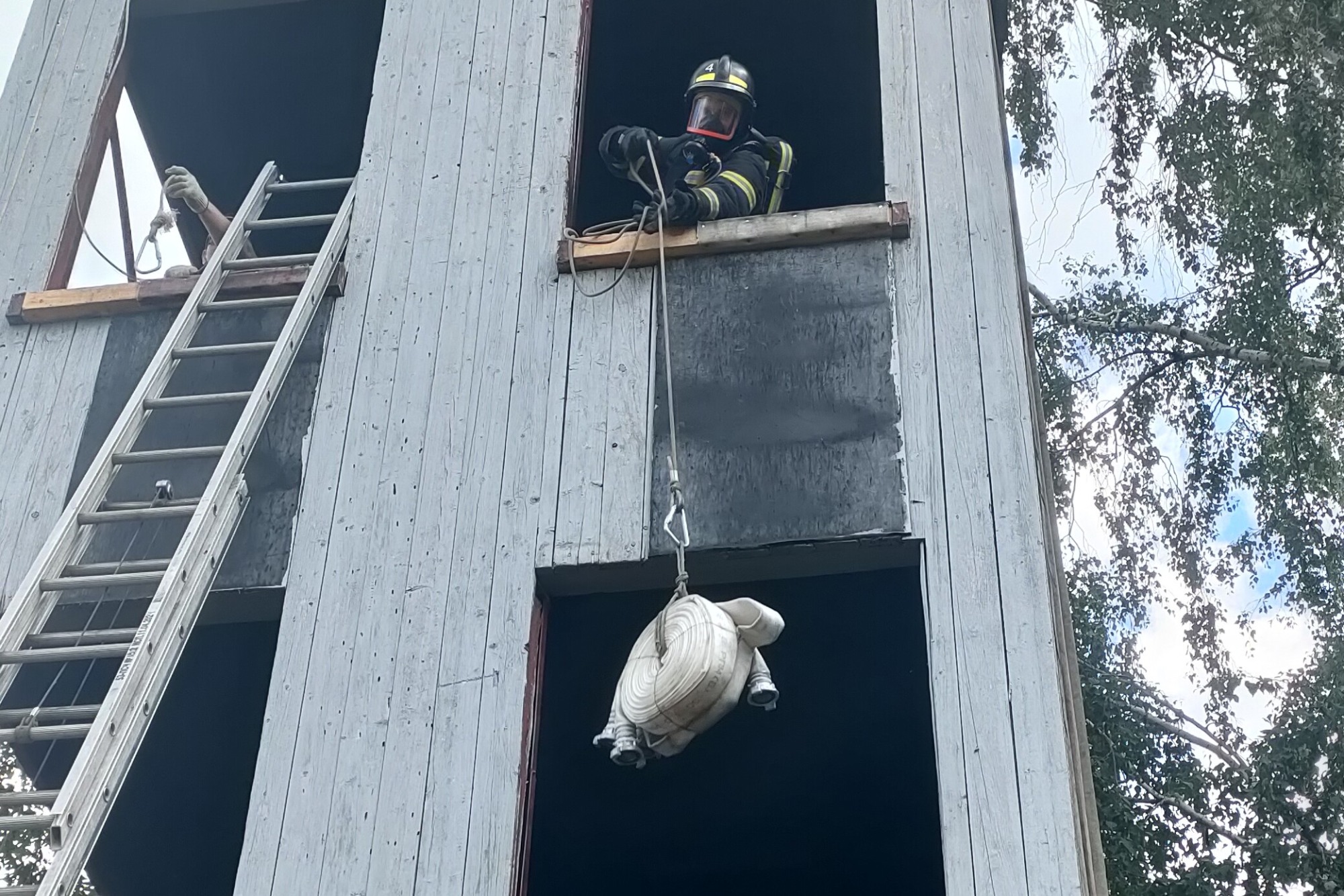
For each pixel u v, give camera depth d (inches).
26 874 432.5
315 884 184.1
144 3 294.5
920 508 198.8
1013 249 222.2
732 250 230.1
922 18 250.5
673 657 177.3
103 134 275.9
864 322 218.5
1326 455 463.2
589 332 225.9
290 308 237.6
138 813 303.1
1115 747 427.5
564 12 266.5
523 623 199.9
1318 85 450.6
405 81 262.2
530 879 337.1
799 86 354.3
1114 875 396.8
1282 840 402.3
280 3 295.1
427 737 193.0
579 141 255.6
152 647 180.1
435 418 221.3
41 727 182.5
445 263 238.4
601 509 207.5
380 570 208.1
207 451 210.7
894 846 325.1
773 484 205.2
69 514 201.8
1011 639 185.0
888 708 307.9
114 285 244.2
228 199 365.1
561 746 314.3
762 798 322.0
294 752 194.4
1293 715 415.5
